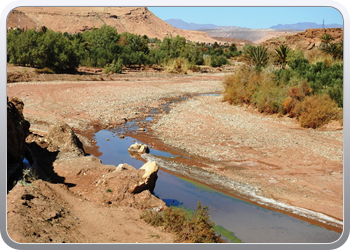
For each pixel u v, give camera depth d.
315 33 50.75
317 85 17.62
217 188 8.62
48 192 6.71
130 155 11.15
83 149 11.07
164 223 6.11
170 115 17.69
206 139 13.23
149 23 155.12
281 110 17.23
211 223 6.14
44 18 126.81
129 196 7.05
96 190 7.38
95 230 5.70
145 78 33.75
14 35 30.20
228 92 21.25
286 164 10.43
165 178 9.21
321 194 8.30
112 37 53.19
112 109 18.67
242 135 13.79
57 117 16.00
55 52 30.34
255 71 21.34
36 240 4.85
